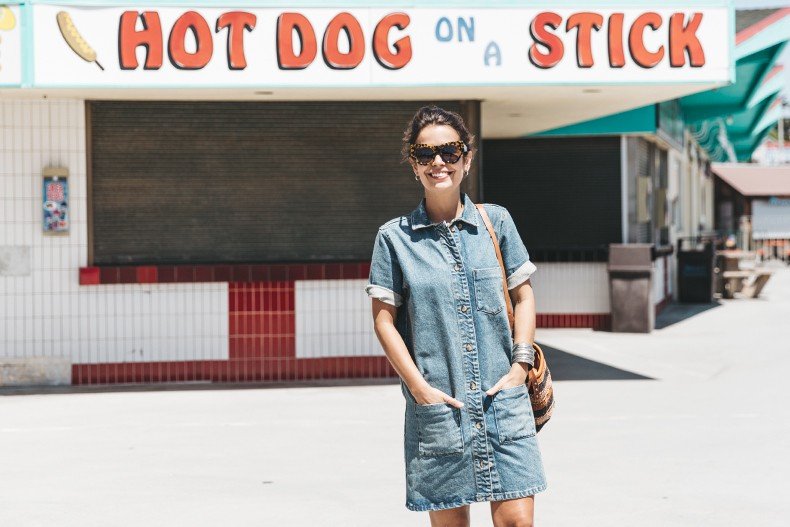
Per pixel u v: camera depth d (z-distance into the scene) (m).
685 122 22.66
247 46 9.72
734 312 18.84
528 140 16.12
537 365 3.83
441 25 9.86
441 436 3.62
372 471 7.00
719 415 8.87
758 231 45.81
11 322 10.68
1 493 6.49
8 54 9.57
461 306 3.67
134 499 6.32
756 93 20.23
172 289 10.82
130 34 9.63
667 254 19.03
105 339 10.76
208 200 10.89
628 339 14.63
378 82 9.83
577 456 7.32
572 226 16.00
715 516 5.80
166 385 10.74
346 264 11.00
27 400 9.97
